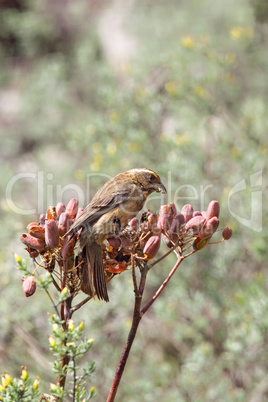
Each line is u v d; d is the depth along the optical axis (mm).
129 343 5500
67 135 17266
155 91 15289
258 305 11453
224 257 12539
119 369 5488
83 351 5449
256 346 11578
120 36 21234
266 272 12469
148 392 11539
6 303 11594
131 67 16250
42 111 19547
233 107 15219
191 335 12688
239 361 11578
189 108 14805
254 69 16984
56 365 5469
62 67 20703
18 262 5504
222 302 12648
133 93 15500
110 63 19766
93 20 22766
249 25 18516
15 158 18734
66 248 5707
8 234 12672
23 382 5719
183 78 15352
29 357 11367
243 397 11211
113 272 5930
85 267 6000
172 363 12828
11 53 23375
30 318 11930
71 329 5410
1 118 20094
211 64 15148
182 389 11789
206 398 11422
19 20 22828
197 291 12430
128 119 14445
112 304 12266
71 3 23406
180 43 16656
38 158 17078
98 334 12211
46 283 5375
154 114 14672
